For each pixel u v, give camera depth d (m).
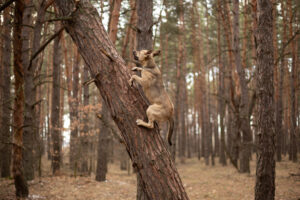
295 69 17.72
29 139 10.95
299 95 21.48
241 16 24.00
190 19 24.48
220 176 15.18
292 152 19.00
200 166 23.41
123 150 19.25
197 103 35.47
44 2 10.63
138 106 3.65
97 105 12.77
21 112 7.95
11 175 12.73
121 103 3.59
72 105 14.80
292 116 17.75
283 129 24.80
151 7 7.20
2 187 9.53
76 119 13.48
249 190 10.80
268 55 6.67
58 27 14.53
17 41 7.21
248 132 14.99
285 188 10.23
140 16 7.17
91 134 13.60
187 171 19.95
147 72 4.53
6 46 12.73
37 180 11.51
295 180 11.59
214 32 26.50
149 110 3.68
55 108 14.49
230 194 10.44
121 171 20.05
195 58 30.28
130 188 11.80
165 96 4.45
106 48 3.77
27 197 8.42
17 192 8.34
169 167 3.46
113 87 3.63
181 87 29.02
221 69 21.70
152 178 3.36
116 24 9.24
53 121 14.35
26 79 10.64
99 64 3.68
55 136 14.12
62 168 16.70
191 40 26.58
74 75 16.72
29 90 10.70
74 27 3.84
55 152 13.84
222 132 15.88
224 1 15.68
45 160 22.33
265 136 6.59
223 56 24.31
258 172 6.66
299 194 9.23
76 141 14.12
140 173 3.45
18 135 8.09
